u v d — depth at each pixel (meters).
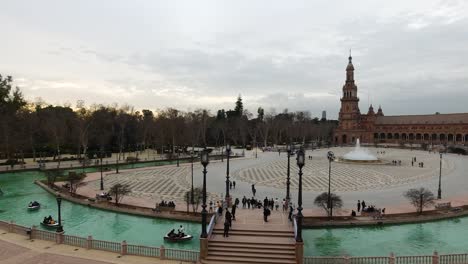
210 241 28.55
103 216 42.66
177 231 36.81
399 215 40.78
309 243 33.75
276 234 30.17
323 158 115.19
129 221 40.72
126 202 47.16
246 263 26.03
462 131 193.38
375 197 52.31
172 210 42.47
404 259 27.92
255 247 27.73
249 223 33.06
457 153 140.88
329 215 40.34
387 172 81.62
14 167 79.00
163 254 26.12
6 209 46.28
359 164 98.00
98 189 56.66
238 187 59.97
